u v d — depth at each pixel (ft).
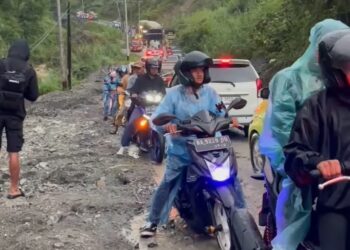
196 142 19.51
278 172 13.76
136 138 37.91
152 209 21.31
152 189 28.60
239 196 19.47
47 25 197.77
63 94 103.14
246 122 44.73
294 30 66.39
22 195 27.25
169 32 313.73
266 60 85.51
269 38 77.92
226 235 18.90
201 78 20.33
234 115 44.50
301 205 12.05
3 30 168.86
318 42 12.74
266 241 15.94
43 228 22.15
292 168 11.68
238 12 174.19
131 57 274.16
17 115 26.71
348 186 11.45
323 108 11.72
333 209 11.57
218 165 18.93
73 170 32.73
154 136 35.32
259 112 32.19
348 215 11.65
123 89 54.03
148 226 21.50
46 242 20.40
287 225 12.63
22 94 26.55
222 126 20.12
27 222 23.00
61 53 131.54
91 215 24.27
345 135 11.55
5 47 155.94
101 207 25.18
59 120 63.52
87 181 30.55
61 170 32.50
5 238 21.15
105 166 34.45
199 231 21.33
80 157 38.06
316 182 11.82
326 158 11.62
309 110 11.82
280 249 12.44
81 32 261.44
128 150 38.37
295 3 64.13
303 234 12.26
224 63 45.50
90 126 56.70
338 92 11.73
